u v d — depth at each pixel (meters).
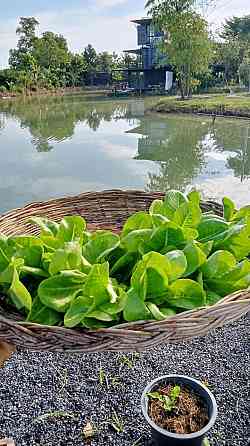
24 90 24.72
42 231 0.94
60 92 27.72
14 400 1.65
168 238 0.84
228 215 1.04
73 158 6.57
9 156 6.77
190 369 1.80
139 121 11.32
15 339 0.65
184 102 13.84
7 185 5.11
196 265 0.79
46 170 5.81
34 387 1.71
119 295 0.74
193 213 0.94
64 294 0.73
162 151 7.11
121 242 0.87
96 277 0.70
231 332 2.04
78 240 0.87
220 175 5.41
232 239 0.87
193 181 5.18
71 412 1.59
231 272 0.78
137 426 1.52
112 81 31.36
